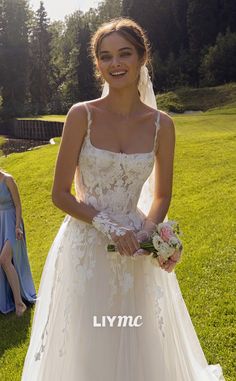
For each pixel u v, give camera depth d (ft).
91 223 7.92
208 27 155.43
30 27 193.88
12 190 16.99
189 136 48.70
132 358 8.02
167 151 8.69
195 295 15.12
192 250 19.10
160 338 8.27
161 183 8.87
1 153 90.79
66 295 8.27
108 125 8.10
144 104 8.63
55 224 29.43
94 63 8.63
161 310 8.29
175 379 8.47
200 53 153.17
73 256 8.29
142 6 169.07
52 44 204.64
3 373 12.59
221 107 102.94
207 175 31.45
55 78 202.59
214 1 155.53
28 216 32.17
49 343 8.29
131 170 8.14
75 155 8.05
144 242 7.94
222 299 14.56
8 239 16.78
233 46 140.77
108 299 8.12
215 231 20.89
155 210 8.74
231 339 12.28
